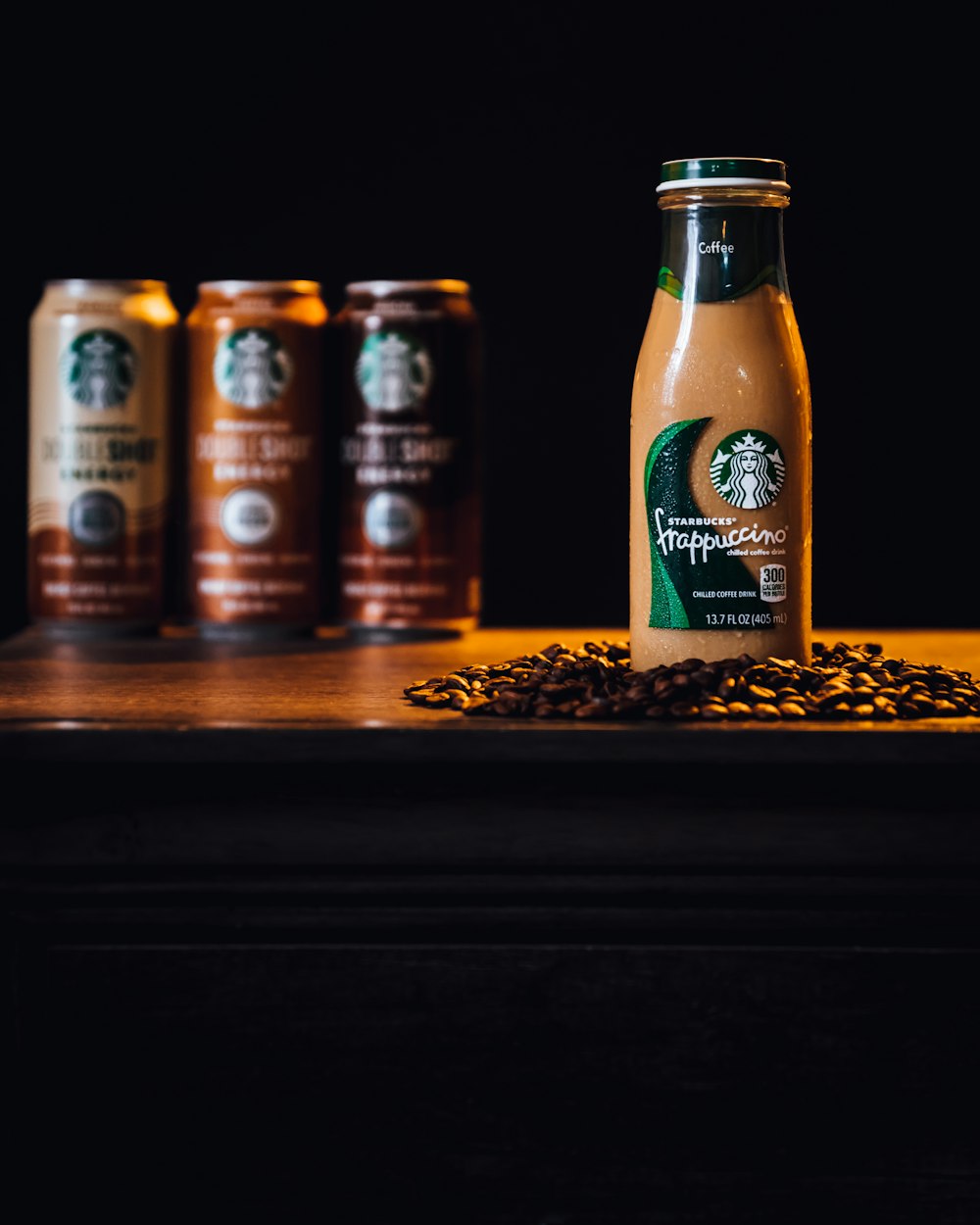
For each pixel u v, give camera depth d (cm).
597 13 150
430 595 134
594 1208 106
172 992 106
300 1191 107
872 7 149
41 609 134
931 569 152
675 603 113
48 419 133
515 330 152
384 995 106
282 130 151
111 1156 107
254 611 133
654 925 106
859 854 105
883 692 109
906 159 150
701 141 150
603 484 153
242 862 106
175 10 150
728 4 149
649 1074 106
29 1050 107
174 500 136
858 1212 106
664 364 113
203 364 133
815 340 151
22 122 150
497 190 151
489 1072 106
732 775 105
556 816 106
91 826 106
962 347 151
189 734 105
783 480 113
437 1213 107
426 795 106
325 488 135
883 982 105
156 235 151
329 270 152
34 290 151
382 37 150
